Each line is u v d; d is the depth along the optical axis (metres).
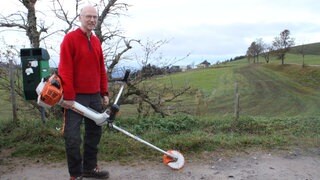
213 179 4.94
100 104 4.79
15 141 6.25
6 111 7.99
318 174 5.20
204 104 10.10
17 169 5.21
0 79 8.48
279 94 36.19
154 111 9.64
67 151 4.42
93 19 4.43
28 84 5.93
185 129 7.42
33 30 8.72
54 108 8.25
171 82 9.93
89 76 4.54
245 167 5.41
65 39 4.37
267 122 7.95
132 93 9.45
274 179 4.99
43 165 5.38
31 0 8.62
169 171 5.19
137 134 6.76
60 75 4.31
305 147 6.39
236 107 8.31
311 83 46.88
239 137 6.73
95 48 4.58
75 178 4.46
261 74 57.25
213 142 6.33
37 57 5.89
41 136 6.23
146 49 12.26
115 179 4.90
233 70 59.41
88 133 4.82
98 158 5.61
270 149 6.24
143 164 5.45
